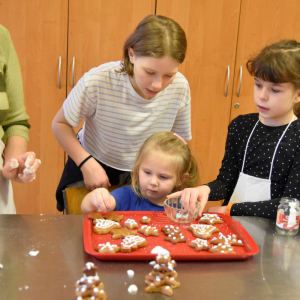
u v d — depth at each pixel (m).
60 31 2.46
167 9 2.50
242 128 1.41
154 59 1.11
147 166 1.30
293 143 1.28
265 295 0.74
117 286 0.75
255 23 2.56
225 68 2.61
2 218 1.04
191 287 0.76
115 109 1.38
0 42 1.25
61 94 2.56
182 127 1.60
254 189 1.33
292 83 1.16
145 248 0.92
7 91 1.30
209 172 2.78
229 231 1.07
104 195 1.15
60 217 1.07
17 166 1.11
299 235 1.05
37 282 0.74
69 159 1.65
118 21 2.48
